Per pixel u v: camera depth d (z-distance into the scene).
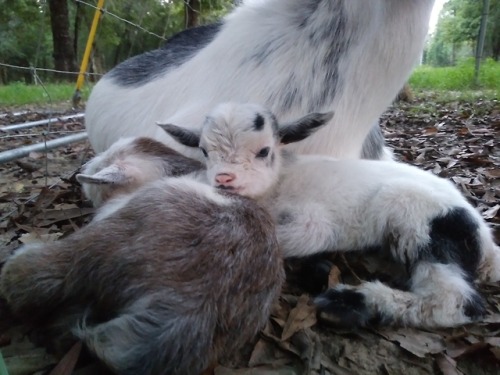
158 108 0.57
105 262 0.27
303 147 0.48
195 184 0.33
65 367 0.28
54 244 0.30
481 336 0.35
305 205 0.40
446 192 0.39
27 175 0.77
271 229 0.32
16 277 0.29
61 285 0.28
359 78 0.48
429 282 0.36
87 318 0.28
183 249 0.27
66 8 3.25
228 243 0.28
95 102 0.68
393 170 0.42
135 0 2.38
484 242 0.39
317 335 0.34
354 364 0.32
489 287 0.41
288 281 0.40
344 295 0.36
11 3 3.79
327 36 0.48
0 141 1.07
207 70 0.53
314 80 0.48
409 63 0.49
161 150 0.45
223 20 0.61
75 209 0.54
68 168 0.83
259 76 0.49
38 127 1.27
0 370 0.21
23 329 0.31
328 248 0.40
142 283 0.26
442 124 1.32
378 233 0.39
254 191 0.39
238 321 0.28
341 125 0.49
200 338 0.25
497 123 1.23
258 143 0.40
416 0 0.46
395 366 0.32
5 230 0.50
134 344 0.25
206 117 0.43
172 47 0.65
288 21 0.50
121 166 0.40
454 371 0.32
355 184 0.41
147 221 0.28
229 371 0.30
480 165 0.82
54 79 2.65
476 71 2.67
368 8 0.46
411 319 0.35
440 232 0.37
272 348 0.33
